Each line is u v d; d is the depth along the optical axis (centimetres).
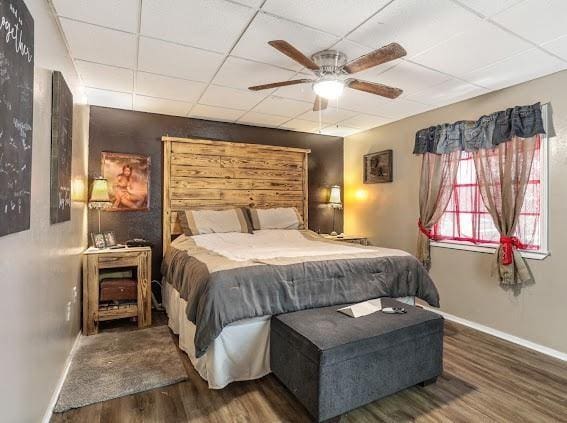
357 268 269
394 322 213
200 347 208
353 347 188
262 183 468
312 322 213
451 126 360
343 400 185
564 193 274
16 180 124
